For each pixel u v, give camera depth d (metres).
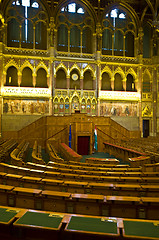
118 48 35.91
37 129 26.77
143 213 5.35
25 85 32.19
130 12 35.38
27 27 32.50
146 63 35.66
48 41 32.28
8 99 30.27
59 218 3.82
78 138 24.20
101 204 5.46
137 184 6.94
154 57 35.50
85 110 32.97
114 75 35.44
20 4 31.95
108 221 3.71
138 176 8.31
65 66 32.75
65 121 26.14
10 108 30.27
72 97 32.66
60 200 5.62
